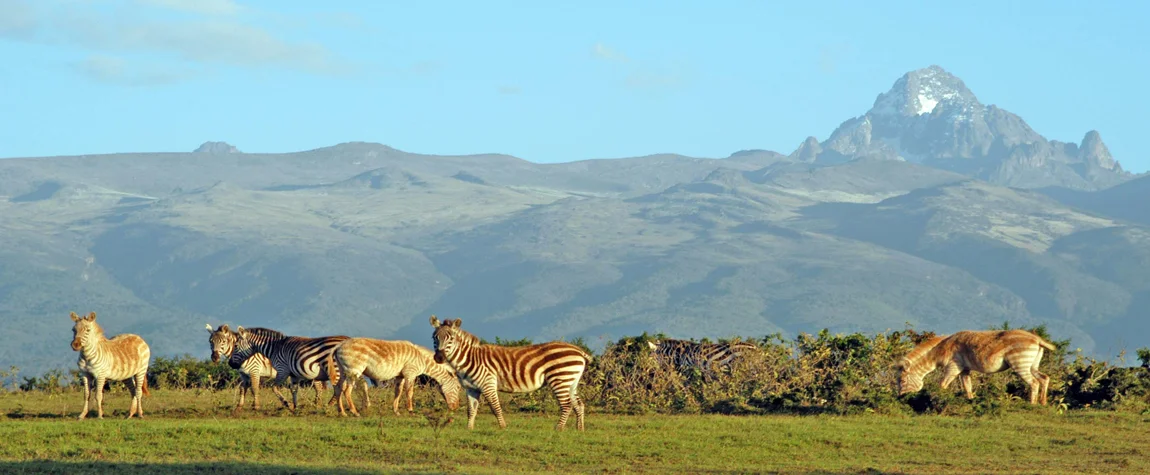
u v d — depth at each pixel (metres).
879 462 34.50
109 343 42.97
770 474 32.28
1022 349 45.00
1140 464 34.16
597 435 38.12
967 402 45.03
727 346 49.66
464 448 35.78
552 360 39.56
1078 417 43.47
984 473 32.59
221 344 45.50
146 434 37.28
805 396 46.44
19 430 37.59
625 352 50.47
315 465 32.25
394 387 46.81
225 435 37.22
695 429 39.59
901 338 51.78
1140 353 50.28
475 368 39.41
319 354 44.84
